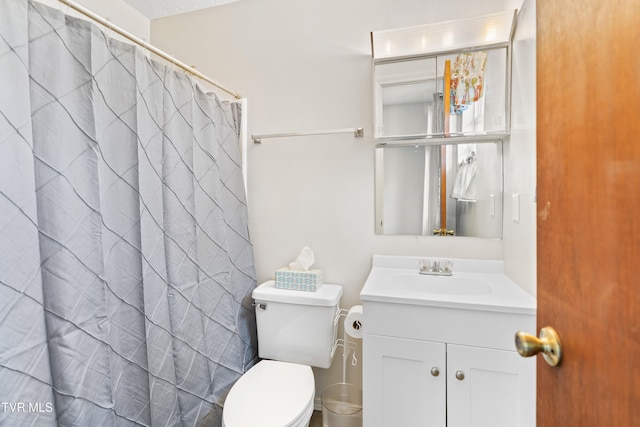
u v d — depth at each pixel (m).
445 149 1.64
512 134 1.44
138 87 1.19
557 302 0.58
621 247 0.41
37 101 0.91
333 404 1.67
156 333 1.24
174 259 1.33
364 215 1.75
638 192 0.38
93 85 1.03
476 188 1.60
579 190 0.50
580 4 0.50
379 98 1.63
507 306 1.15
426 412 1.24
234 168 1.76
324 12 1.79
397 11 1.67
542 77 0.64
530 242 1.20
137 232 1.17
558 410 0.57
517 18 1.36
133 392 1.15
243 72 1.92
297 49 1.83
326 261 1.81
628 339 0.39
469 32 1.48
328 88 1.79
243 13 1.92
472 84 1.52
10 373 0.82
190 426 1.36
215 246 1.56
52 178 0.93
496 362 1.17
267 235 1.89
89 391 0.98
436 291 1.54
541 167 0.65
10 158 0.83
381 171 1.72
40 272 0.89
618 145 0.41
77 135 0.99
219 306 1.56
